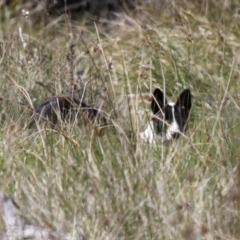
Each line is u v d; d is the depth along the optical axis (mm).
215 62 26766
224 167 18031
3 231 15258
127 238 15234
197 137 20484
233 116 21312
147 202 15703
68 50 27422
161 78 26344
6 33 29562
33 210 15828
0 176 17891
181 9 29875
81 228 15320
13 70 24812
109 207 15883
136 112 20203
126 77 22734
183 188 16594
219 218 15586
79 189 16641
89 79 24266
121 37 29719
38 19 34812
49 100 22375
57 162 18000
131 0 35719
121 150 17891
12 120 20891
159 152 19078
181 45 27656
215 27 28734
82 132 19391
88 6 36250
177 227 15281
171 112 22062
